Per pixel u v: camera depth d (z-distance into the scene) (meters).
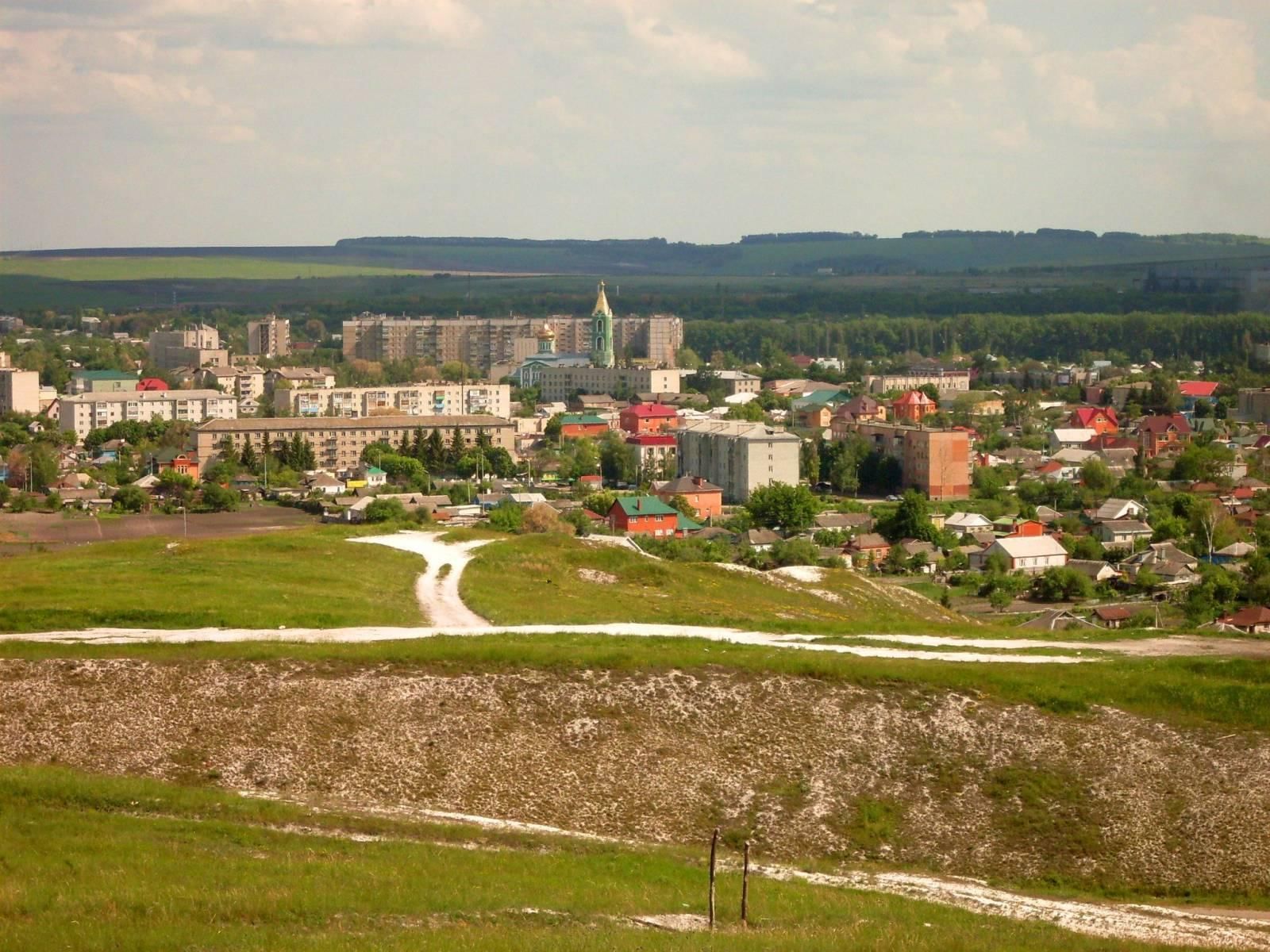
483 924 130.50
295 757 178.88
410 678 194.50
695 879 149.88
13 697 186.75
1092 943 135.75
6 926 124.38
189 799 161.62
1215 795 176.38
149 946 121.25
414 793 174.88
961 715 190.75
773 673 198.38
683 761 182.00
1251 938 144.75
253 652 199.50
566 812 173.25
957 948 129.62
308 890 136.12
